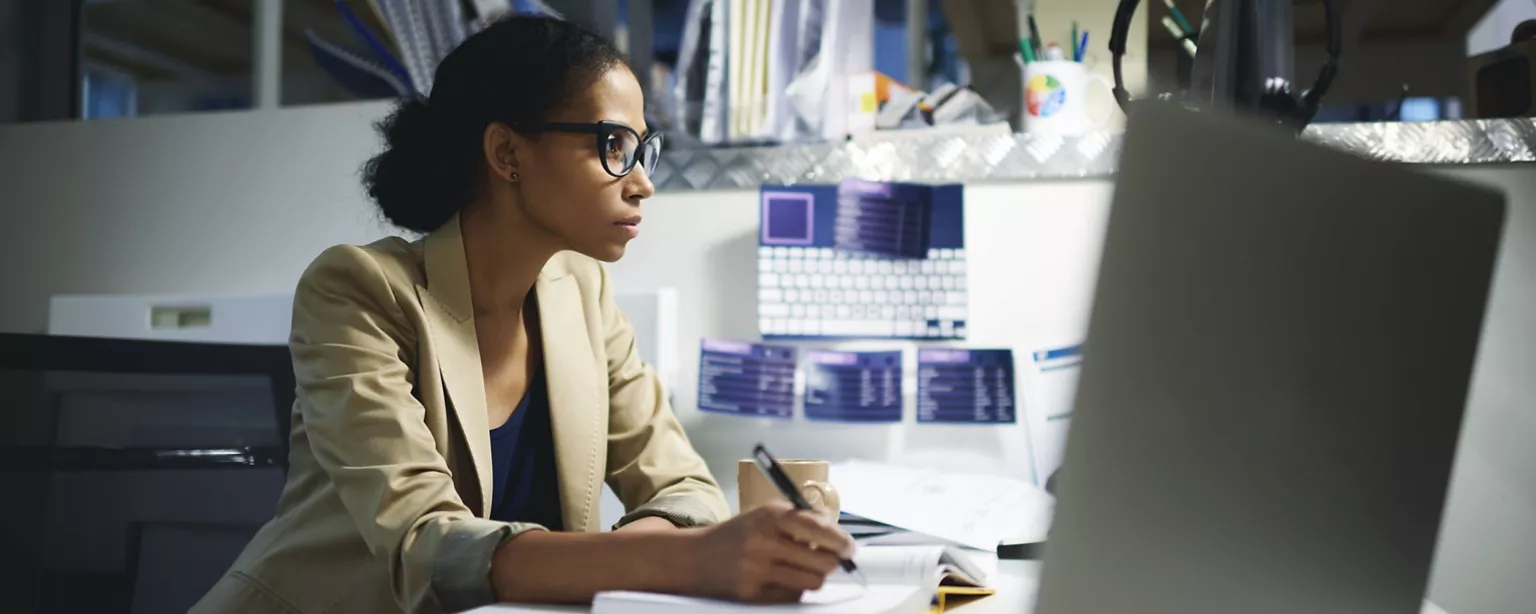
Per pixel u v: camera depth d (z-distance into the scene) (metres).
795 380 1.61
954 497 1.38
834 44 1.64
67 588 1.14
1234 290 0.38
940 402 1.57
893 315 1.60
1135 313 0.38
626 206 1.11
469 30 1.63
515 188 1.11
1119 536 0.39
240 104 2.54
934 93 1.71
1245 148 0.38
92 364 1.18
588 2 1.72
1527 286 1.49
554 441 1.15
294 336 1.03
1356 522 0.39
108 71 2.46
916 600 0.75
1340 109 1.84
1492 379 1.50
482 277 1.13
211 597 1.05
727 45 1.65
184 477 1.23
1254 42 1.26
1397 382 0.39
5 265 1.94
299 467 1.08
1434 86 1.94
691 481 1.25
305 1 2.43
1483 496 1.50
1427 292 0.39
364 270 1.03
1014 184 1.60
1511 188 1.50
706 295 1.66
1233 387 0.38
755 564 0.71
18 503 1.12
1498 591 1.49
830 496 0.99
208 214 1.86
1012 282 1.60
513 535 0.80
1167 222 0.38
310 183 1.81
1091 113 1.61
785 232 1.62
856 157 1.63
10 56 2.19
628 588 0.75
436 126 1.13
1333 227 0.38
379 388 0.96
